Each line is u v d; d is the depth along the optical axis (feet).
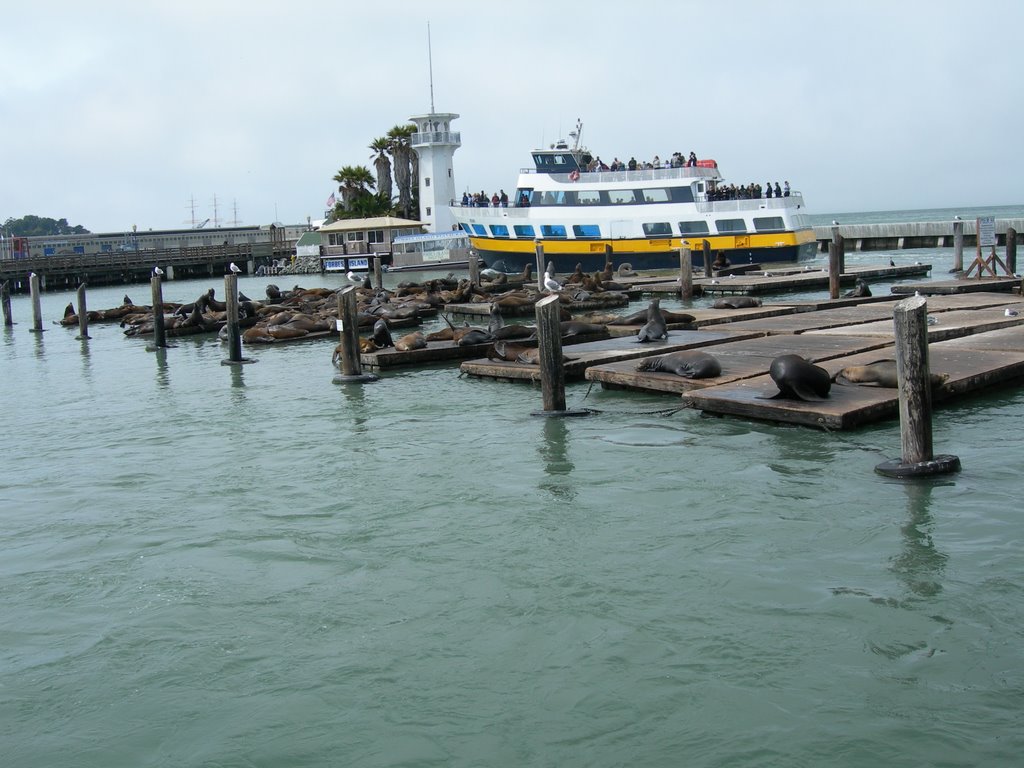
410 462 34.06
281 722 17.17
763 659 18.31
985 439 32.35
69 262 211.20
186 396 52.21
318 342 75.25
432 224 209.46
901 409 28.71
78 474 35.45
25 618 22.16
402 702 17.62
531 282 125.80
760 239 133.28
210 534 27.43
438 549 25.12
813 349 47.39
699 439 34.35
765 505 26.89
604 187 138.41
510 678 18.24
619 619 20.36
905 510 25.76
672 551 23.95
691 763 15.26
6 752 16.66
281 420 43.32
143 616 21.94
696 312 69.77
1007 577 21.26
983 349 44.83
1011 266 95.25
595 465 32.01
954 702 16.48
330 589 22.91
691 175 135.44
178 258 228.02
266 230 331.57
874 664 17.88
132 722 17.46
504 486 30.35
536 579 22.75
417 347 58.85
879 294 88.17
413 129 231.50
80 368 69.00
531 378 47.62
